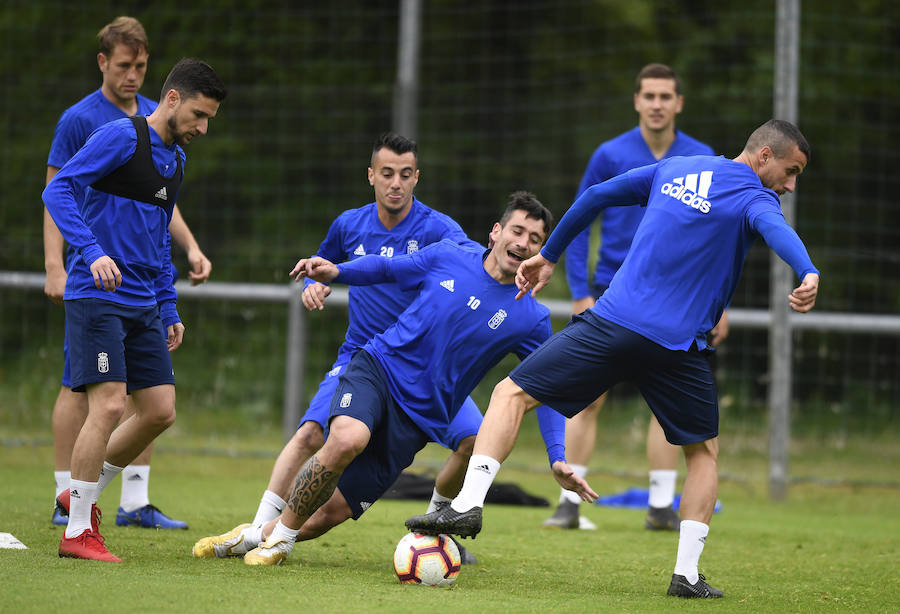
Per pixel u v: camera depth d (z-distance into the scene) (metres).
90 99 19.02
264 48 51.72
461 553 16.64
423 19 53.59
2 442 31.94
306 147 51.12
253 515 21.38
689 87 50.91
